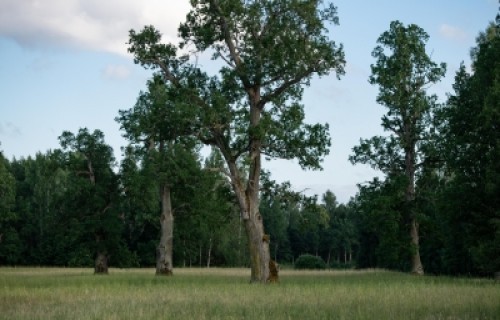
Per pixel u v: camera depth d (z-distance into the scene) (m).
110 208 55.38
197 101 31.42
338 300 17.39
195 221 51.34
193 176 47.03
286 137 31.64
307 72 32.16
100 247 54.88
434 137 46.88
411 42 48.34
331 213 132.50
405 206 47.28
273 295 19.67
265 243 31.62
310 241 123.06
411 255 47.50
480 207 34.72
